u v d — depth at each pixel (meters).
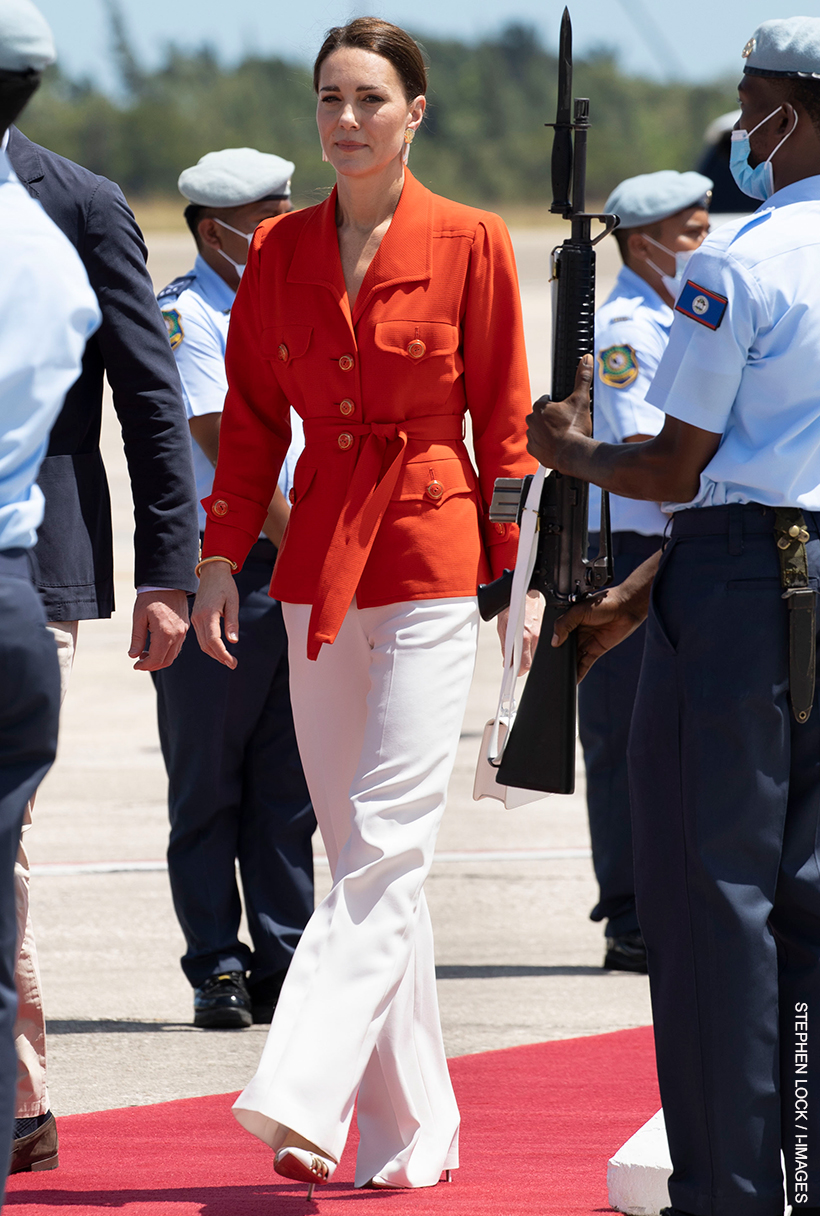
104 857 24.86
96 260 12.36
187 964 17.48
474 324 12.03
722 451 10.10
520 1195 11.57
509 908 22.48
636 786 10.38
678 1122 10.20
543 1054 16.06
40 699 8.50
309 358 12.08
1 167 8.56
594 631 11.38
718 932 10.04
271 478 12.98
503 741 11.52
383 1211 11.09
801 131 10.38
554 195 11.23
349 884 11.41
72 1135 13.43
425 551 11.80
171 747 17.62
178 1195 11.56
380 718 11.68
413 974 11.95
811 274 9.96
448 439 12.13
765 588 10.03
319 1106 10.83
